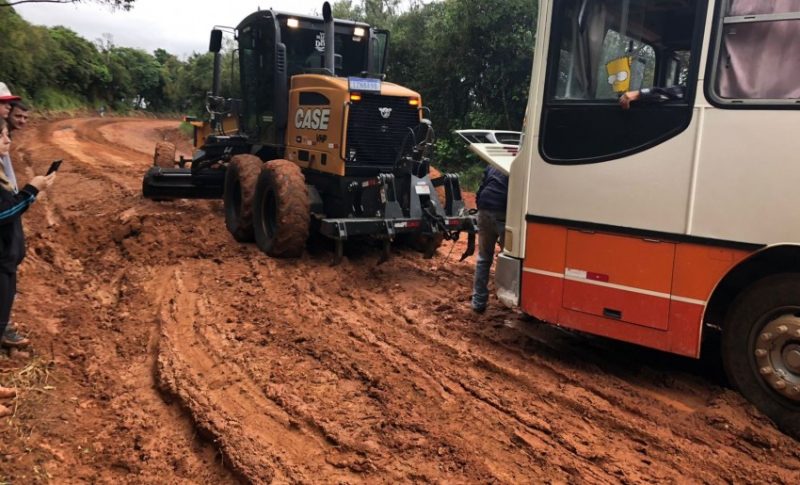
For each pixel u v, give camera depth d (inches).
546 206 187.3
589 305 180.2
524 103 703.1
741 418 155.4
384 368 188.9
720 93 154.3
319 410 163.9
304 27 335.9
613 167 172.1
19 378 177.2
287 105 334.0
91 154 827.4
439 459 141.7
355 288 271.4
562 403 167.8
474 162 728.3
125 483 137.6
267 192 311.6
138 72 2925.7
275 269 289.0
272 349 204.2
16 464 140.5
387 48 366.6
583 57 179.6
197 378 182.5
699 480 134.0
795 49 145.0
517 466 139.1
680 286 163.0
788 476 134.6
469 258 337.1
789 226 146.0
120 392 178.4
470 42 721.6
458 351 201.5
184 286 265.9
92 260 311.6
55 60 2020.2
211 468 143.2
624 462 140.6
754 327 157.4
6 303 171.8
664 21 172.6
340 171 296.2
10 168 176.6
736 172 152.0
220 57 390.9
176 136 1619.1
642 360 195.6
